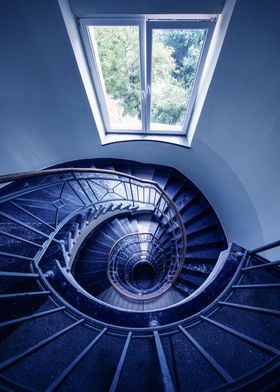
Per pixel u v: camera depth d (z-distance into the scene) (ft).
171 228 15.43
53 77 10.40
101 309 6.68
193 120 13.50
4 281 6.92
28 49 9.20
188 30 9.52
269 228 10.62
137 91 12.42
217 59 9.23
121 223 16.74
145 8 8.52
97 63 11.18
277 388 2.89
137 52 10.46
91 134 14.03
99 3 8.54
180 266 13.05
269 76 8.15
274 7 6.83
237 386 3.01
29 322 6.06
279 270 7.02
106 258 15.19
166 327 6.07
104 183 15.19
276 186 9.59
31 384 5.05
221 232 15.80
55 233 8.47
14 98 10.56
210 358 4.09
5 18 8.25
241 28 7.88
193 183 17.28
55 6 8.02
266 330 5.90
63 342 5.75
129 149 15.99
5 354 5.53
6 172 12.25
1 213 6.14
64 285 7.12
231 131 11.29
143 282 21.45
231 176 13.03
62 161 15.07
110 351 5.65
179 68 11.12
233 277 6.97
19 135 11.87
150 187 13.92
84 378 5.18
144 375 5.26
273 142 9.09
